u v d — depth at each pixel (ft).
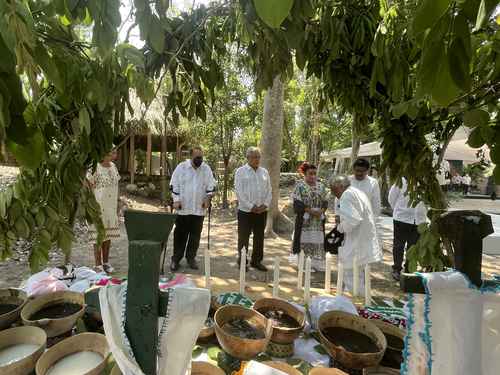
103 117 4.72
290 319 5.53
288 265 15.74
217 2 5.32
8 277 12.84
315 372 3.94
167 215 2.56
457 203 20.57
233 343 4.15
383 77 4.53
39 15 3.30
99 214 5.13
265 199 14.38
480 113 3.57
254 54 5.43
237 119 30.27
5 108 2.08
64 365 3.93
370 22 5.81
